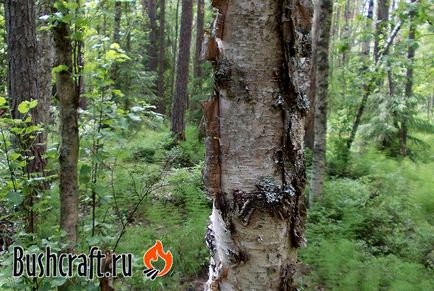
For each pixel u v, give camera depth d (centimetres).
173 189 634
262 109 163
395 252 520
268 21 159
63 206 289
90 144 311
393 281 407
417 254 504
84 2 274
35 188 342
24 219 327
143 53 1792
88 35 302
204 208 567
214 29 163
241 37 160
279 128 165
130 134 599
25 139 371
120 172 608
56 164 382
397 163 880
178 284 409
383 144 1052
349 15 2409
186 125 1459
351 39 775
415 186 718
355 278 386
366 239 548
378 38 761
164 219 532
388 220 592
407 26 713
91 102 315
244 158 165
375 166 848
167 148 1078
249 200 165
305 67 168
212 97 169
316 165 634
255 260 169
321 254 424
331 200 629
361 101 959
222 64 163
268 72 162
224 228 172
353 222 537
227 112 165
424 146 1121
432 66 857
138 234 474
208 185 171
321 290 384
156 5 2164
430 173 795
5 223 377
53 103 746
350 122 1095
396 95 1051
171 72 2436
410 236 563
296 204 173
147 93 1483
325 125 633
